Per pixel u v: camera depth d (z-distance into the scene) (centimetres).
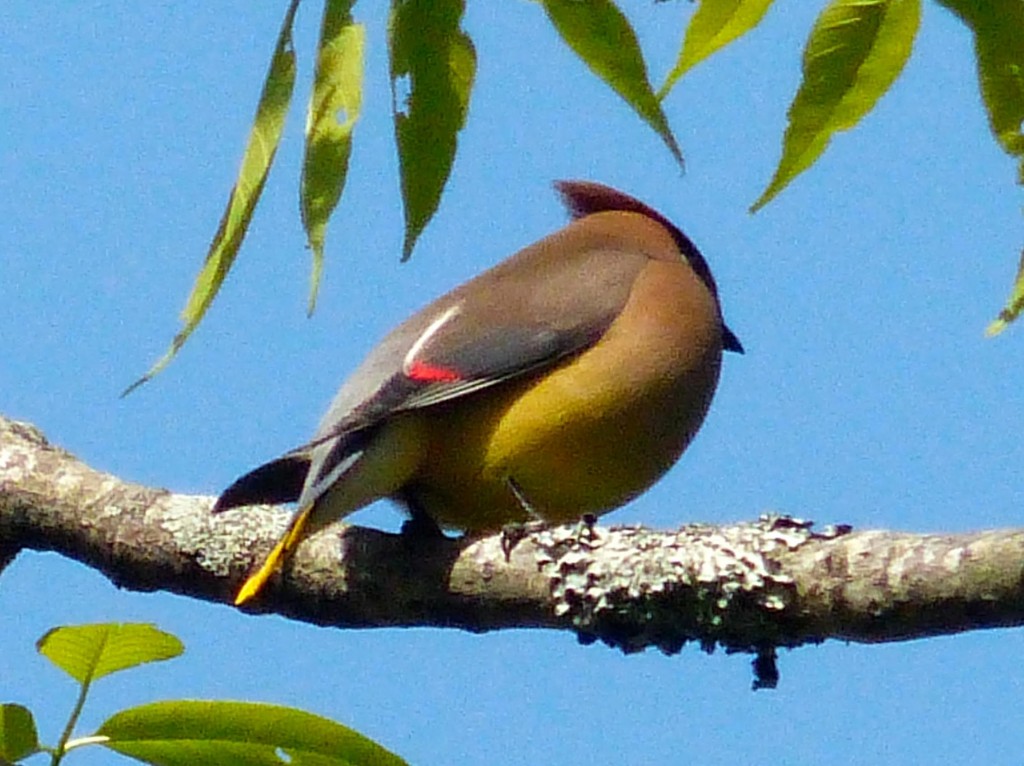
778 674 714
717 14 647
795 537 705
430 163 629
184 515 823
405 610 793
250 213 583
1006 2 632
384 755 587
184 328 598
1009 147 653
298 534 808
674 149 654
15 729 562
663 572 721
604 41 639
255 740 581
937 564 652
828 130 654
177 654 569
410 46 622
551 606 754
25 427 865
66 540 827
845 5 643
